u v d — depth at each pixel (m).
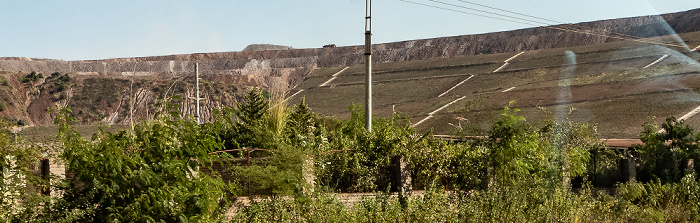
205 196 7.73
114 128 61.91
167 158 7.56
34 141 7.55
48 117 153.12
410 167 13.45
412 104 143.50
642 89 108.25
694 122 81.19
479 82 164.50
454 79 171.50
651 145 19.52
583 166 16.17
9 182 7.06
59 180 7.56
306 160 11.38
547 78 155.75
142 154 7.61
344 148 13.51
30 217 7.10
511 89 134.38
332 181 12.74
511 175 13.20
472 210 10.34
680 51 158.38
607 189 17.25
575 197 12.66
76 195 7.34
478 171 13.70
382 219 10.22
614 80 121.44
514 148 13.39
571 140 17.11
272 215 9.97
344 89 181.25
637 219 12.59
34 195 7.12
